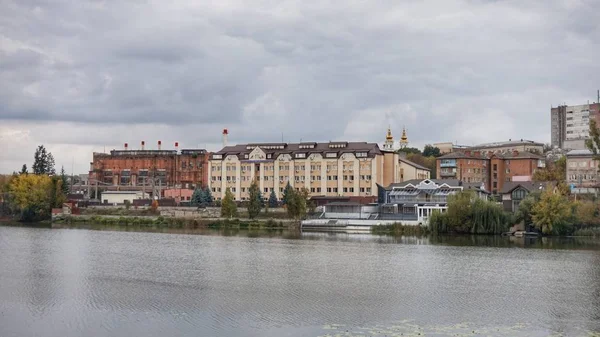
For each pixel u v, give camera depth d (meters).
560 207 187.00
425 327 74.19
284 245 162.62
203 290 96.62
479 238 184.62
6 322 76.38
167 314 80.50
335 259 133.62
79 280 105.19
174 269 118.38
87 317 78.88
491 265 125.94
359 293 95.19
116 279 106.50
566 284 104.81
